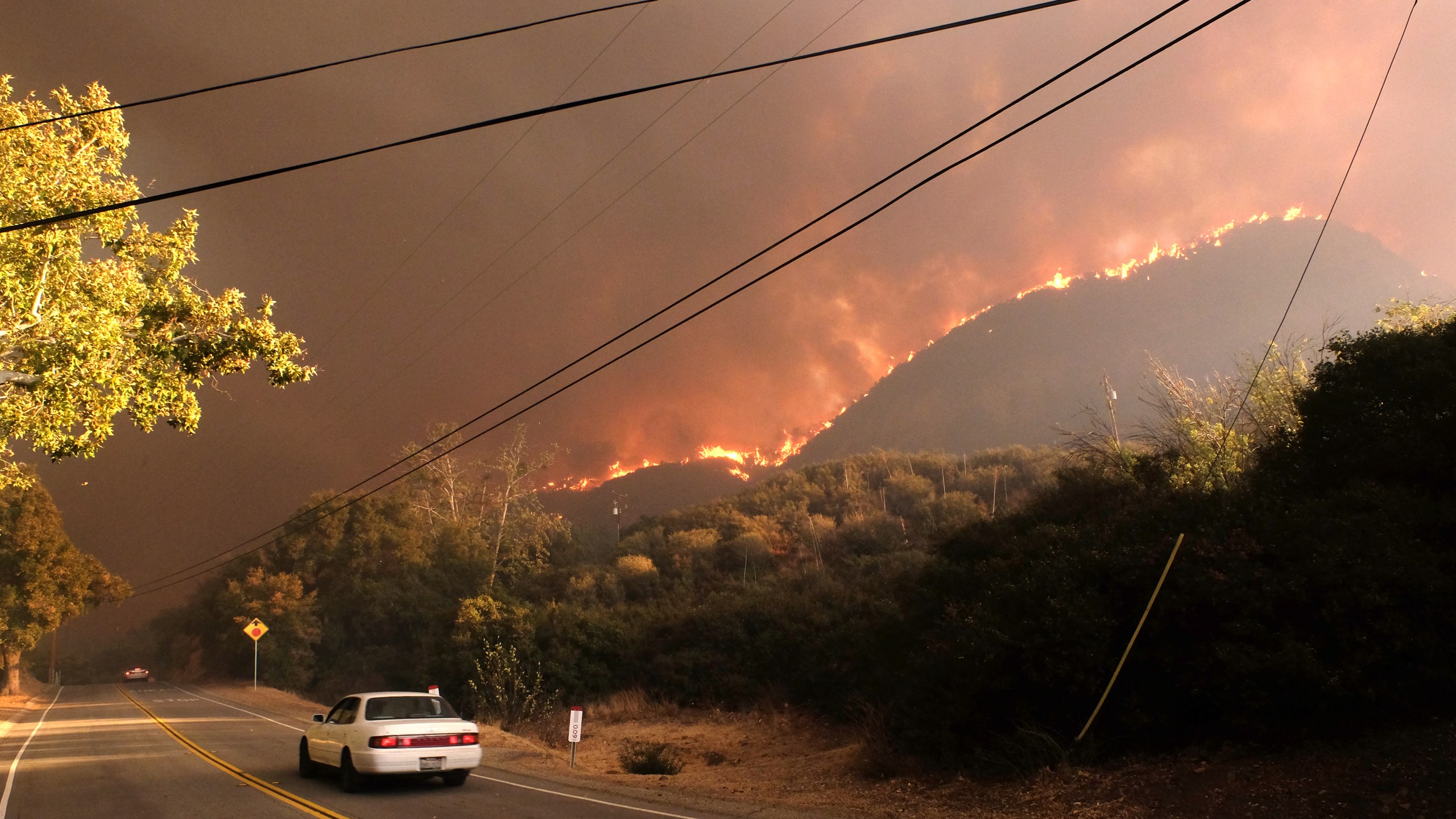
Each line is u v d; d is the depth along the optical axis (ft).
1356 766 32.65
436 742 42.45
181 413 52.16
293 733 78.18
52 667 279.90
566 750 83.82
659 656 124.67
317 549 207.10
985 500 279.90
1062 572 45.78
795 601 122.93
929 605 60.29
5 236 42.96
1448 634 34.86
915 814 39.58
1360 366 45.78
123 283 48.47
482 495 234.58
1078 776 40.16
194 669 233.96
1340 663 35.42
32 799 41.39
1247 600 38.42
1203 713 40.91
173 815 36.42
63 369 43.93
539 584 224.33
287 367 53.93
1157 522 46.78
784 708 102.06
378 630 197.57
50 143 45.57
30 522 144.46
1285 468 48.01
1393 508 39.37
